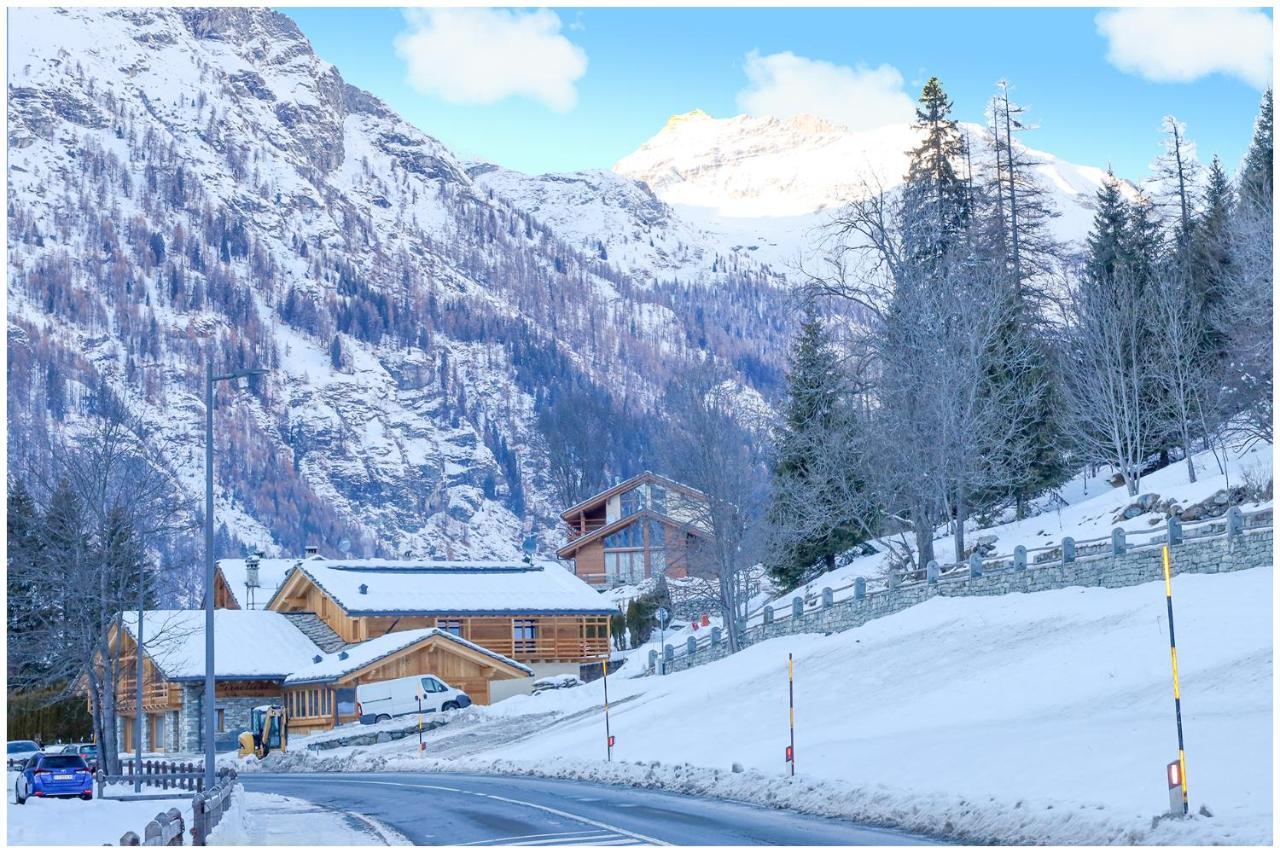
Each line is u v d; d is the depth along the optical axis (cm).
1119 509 5966
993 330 6412
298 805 3797
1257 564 4056
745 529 7025
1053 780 2528
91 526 5459
